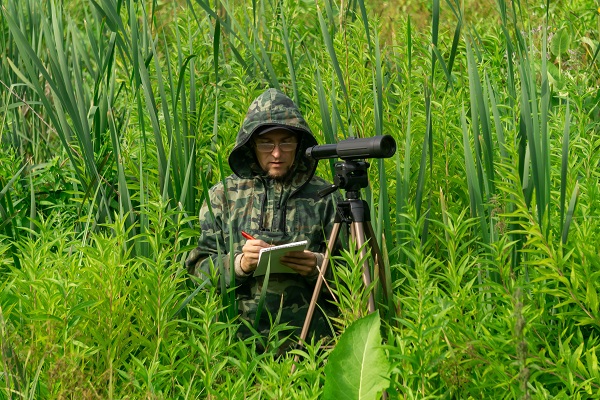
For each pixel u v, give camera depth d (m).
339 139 4.78
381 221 3.95
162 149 4.45
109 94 5.17
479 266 3.72
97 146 5.08
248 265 3.79
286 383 3.08
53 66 4.39
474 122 4.06
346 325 3.38
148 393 3.05
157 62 4.54
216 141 4.73
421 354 3.01
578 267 3.36
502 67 5.54
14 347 3.36
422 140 4.67
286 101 3.97
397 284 3.80
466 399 3.13
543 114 3.73
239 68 5.44
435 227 4.39
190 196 4.49
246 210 4.04
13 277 4.27
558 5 7.00
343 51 4.94
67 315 3.38
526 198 3.80
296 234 3.99
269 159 3.96
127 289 3.61
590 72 5.69
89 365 3.60
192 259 4.10
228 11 4.94
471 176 3.93
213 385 3.47
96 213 4.60
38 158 5.98
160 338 3.45
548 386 3.38
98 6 4.45
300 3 6.79
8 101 5.64
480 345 3.15
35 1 5.77
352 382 3.09
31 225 4.71
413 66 5.41
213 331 3.35
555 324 3.63
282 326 3.60
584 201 4.00
